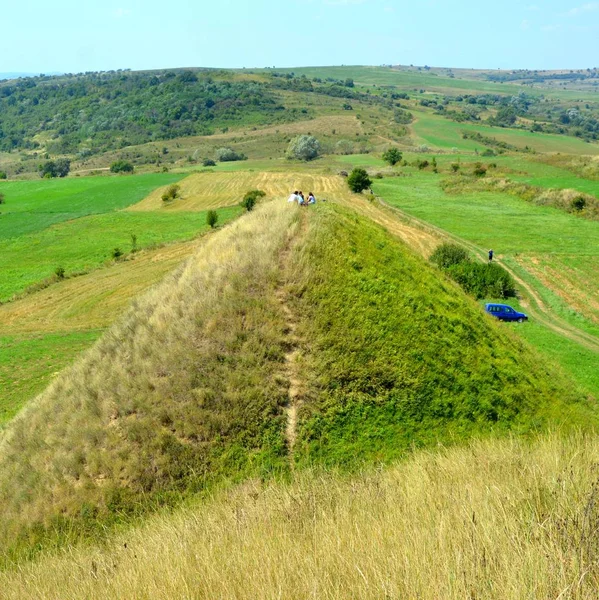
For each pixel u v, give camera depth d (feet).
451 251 159.94
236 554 20.67
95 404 45.98
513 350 69.72
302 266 58.95
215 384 45.75
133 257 192.95
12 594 25.39
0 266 201.05
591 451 29.66
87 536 37.27
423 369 51.80
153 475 40.34
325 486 31.60
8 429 53.01
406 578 15.25
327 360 49.62
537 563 14.96
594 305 140.15
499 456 31.14
